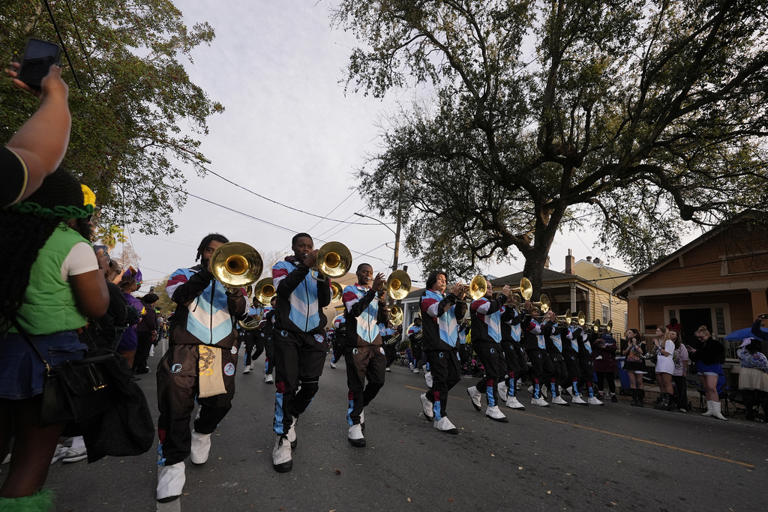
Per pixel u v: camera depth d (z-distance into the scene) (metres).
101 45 9.58
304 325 3.68
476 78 14.12
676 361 9.19
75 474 3.34
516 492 3.26
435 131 15.29
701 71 10.93
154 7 11.35
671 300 17.39
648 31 11.80
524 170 15.05
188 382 2.75
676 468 4.15
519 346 7.54
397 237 22.45
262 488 3.10
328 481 3.28
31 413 1.43
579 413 7.29
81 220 1.65
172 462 2.66
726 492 3.55
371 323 4.62
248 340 10.67
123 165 10.67
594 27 11.78
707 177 13.26
